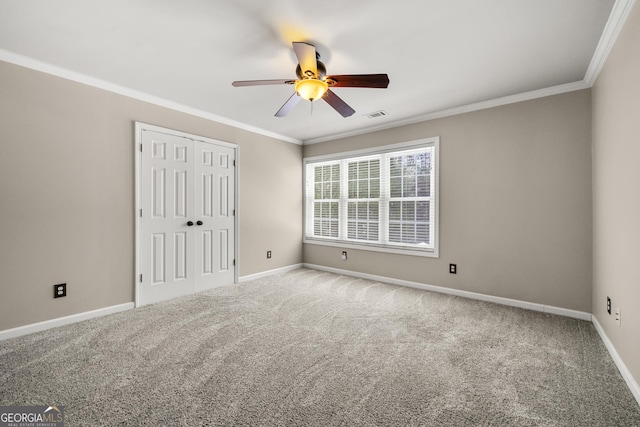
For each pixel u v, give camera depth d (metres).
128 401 1.57
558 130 2.81
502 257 3.15
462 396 1.62
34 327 2.40
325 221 4.84
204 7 1.71
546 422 1.42
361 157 4.37
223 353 2.09
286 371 1.86
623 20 1.74
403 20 1.83
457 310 2.96
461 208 3.41
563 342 2.25
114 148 2.87
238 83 2.11
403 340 2.30
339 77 2.03
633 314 1.66
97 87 2.75
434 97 3.09
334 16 1.79
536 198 2.94
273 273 4.55
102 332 2.42
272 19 1.83
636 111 1.60
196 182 3.56
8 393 1.62
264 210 4.42
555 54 2.23
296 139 4.97
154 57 2.32
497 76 2.60
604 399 1.59
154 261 3.19
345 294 3.51
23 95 2.34
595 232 2.54
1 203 2.25
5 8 1.71
